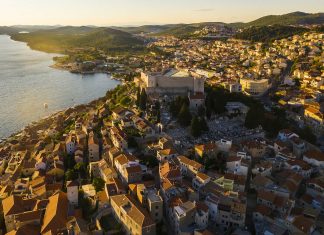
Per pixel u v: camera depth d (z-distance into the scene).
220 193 164.38
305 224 145.88
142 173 185.62
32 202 175.00
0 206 181.62
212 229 151.75
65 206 165.50
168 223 157.38
